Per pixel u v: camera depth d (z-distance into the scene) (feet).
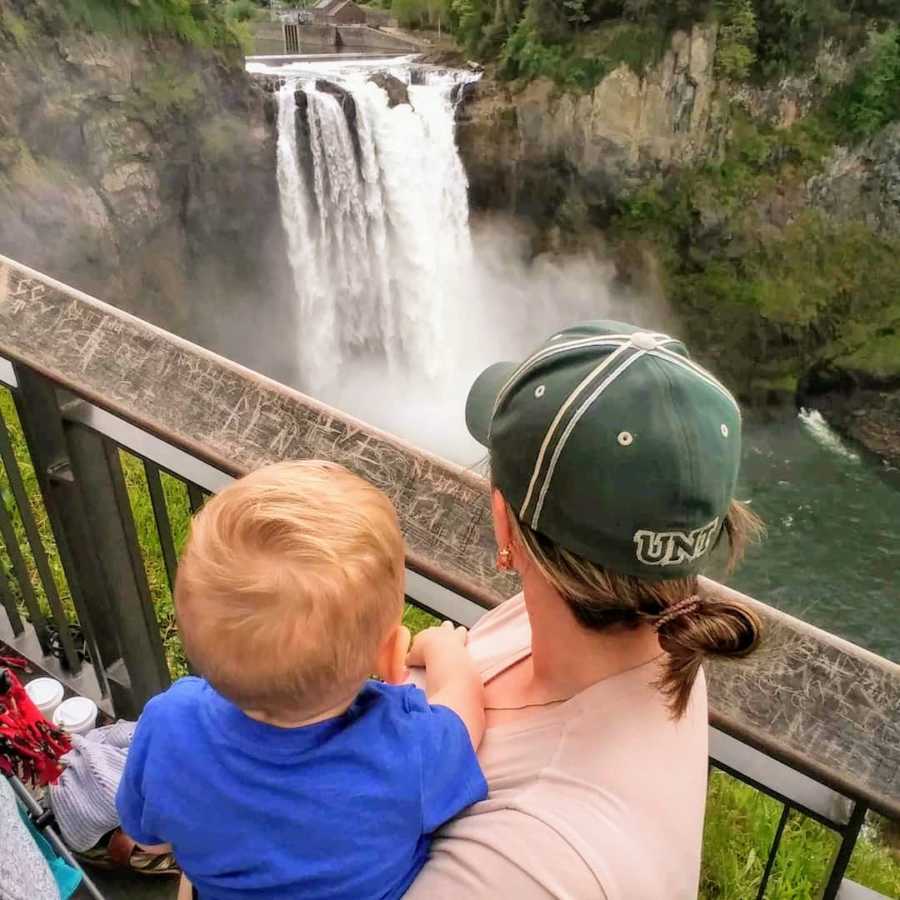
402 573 3.11
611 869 2.52
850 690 3.22
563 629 2.95
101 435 5.08
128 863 6.30
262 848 2.91
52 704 7.17
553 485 2.60
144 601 6.22
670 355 2.63
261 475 3.08
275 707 2.88
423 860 2.95
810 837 8.44
